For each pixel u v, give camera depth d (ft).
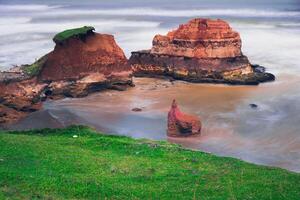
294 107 303.48
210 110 299.17
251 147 242.37
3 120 284.20
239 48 372.99
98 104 316.81
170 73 372.38
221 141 251.19
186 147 242.99
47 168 167.32
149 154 197.16
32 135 226.58
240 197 146.30
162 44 380.99
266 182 161.48
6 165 165.68
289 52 465.47
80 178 158.30
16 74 326.24
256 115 289.74
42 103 317.01
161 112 299.38
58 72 329.72
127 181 158.81
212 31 369.71
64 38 332.60
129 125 279.28
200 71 364.99
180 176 167.02
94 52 340.39
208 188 153.99
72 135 228.84
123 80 347.15
